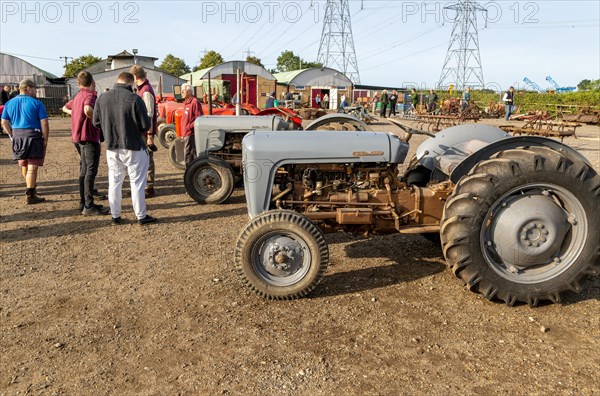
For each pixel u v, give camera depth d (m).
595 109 22.05
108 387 2.62
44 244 5.02
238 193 7.39
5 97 16.64
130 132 5.36
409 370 2.76
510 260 3.48
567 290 3.51
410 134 4.09
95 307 3.58
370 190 3.93
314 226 3.61
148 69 38.53
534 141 3.77
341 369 2.77
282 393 2.56
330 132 3.96
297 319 3.38
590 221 3.44
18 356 2.93
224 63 37.75
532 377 2.69
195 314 3.46
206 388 2.60
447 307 3.55
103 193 7.31
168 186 7.98
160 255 4.69
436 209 3.97
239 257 3.59
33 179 6.71
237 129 6.91
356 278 4.10
